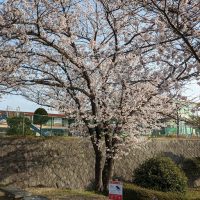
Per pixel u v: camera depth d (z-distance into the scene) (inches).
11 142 531.2
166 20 277.1
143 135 562.9
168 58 332.2
